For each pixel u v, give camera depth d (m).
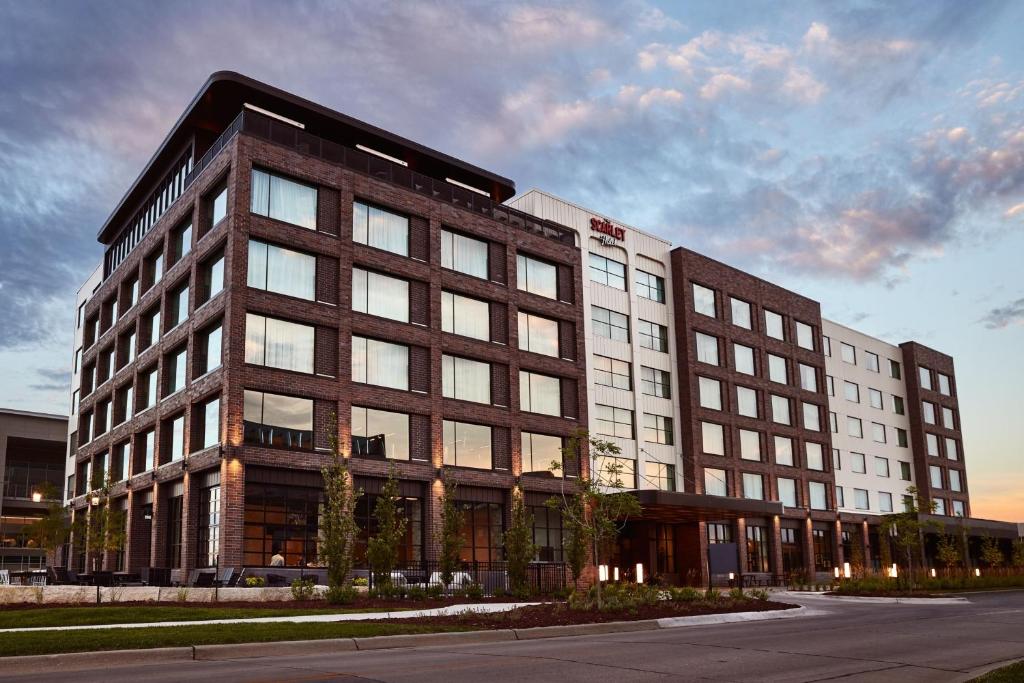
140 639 15.90
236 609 23.30
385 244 43.88
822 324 77.75
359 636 17.80
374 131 45.91
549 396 50.19
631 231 59.28
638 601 27.34
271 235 38.94
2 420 87.56
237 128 39.69
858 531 74.25
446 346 44.84
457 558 34.62
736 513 53.62
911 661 15.00
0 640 15.34
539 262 51.72
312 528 37.84
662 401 58.69
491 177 51.72
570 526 33.84
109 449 51.22
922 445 86.75
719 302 64.31
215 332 39.12
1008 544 87.94
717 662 14.59
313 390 38.94
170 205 46.03
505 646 17.42
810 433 71.00
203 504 38.25
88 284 65.88
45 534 45.75
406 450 42.38
